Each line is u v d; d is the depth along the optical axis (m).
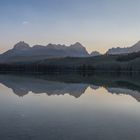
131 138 22.97
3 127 26.33
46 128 26.08
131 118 31.36
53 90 65.06
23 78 125.06
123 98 50.97
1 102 44.38
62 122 28.92
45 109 37.47
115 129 25.88
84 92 61.97
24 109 37.34
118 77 143.88
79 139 22.61
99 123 28.53
